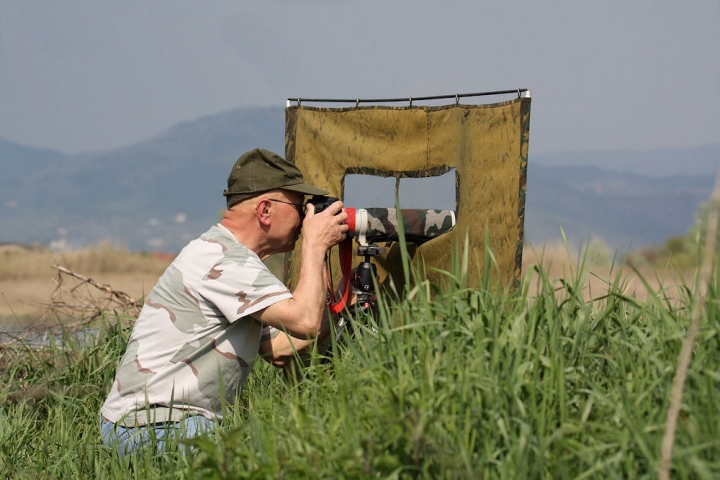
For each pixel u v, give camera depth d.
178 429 8.38
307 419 6.49
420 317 6.80
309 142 12.94
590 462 5.46
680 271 7.03
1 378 11.74
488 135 11.27
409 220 10.23
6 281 33.91
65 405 10.84
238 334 9.16
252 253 9.17
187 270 9.13
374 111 12.43
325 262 9.35
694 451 5.09
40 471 9.05
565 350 6.72
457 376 6.12
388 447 5.74
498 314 6.60
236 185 9.41
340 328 8.71
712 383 5.48
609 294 6.86
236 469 6.64
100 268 43.06
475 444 5.84
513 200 10.91
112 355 11.83
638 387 5.98
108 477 8.52
